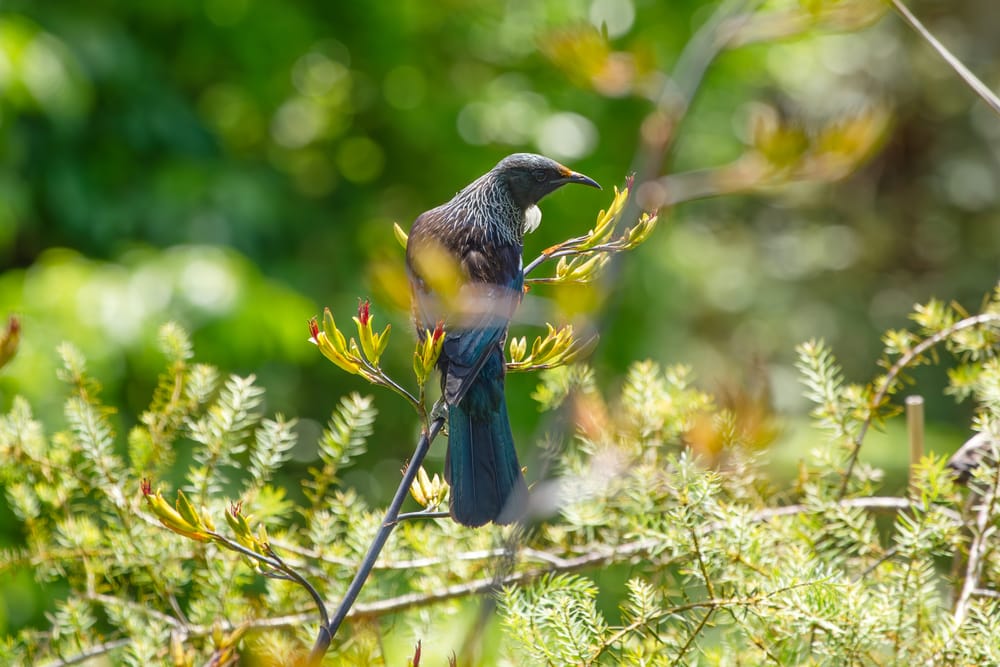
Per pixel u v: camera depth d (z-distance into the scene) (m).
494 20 15.09
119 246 12.57
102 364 10.48
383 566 8.91
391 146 16.09
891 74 21.59
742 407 8.84
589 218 14.62
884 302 22.45
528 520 8.84
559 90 15.22
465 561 8.93
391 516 8.70
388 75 15.53
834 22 9.30
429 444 8.70
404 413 14.98
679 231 18.92
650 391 8.96
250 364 12.51
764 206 23.14
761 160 9.16
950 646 8.75
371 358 8.68
